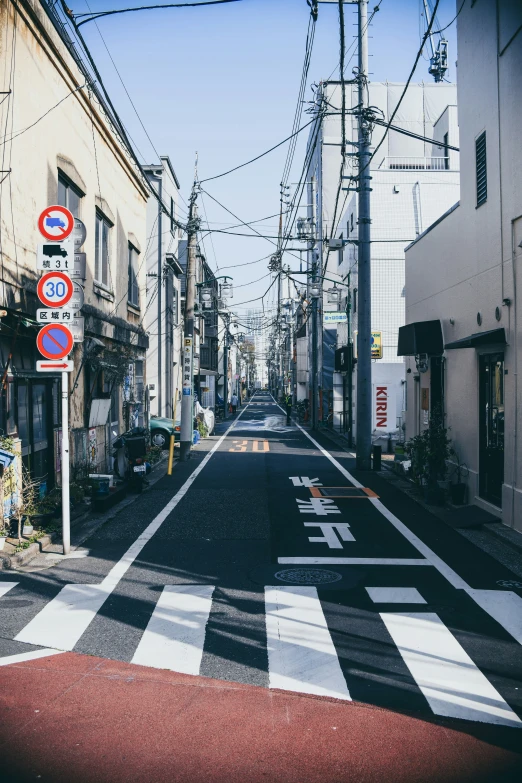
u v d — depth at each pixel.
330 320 27.98
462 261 13.77
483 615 6.79
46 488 12.05
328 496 14.32
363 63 18.62
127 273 18.72
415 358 17.36
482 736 4.43
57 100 12.38
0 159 9.77
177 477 17.38
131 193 19.11
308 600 7.25
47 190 11.87
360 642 6.04
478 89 12.54
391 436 24.94
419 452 14.24
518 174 10.48
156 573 8.29
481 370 12.53
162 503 13.44
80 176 13.93
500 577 8.20
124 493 14.22
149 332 28.00
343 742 4.33
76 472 13.09
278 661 5.61
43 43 11.52
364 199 19.25
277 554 9.31
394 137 43.66
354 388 30.78
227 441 29.03
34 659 5.62
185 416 21.44
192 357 21.64
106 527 11.09
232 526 11.20
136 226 19.86
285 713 4.71
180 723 4.55
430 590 7.64
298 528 11.08
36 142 11.29
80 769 3.98
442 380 15.76
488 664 5.57
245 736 4.39
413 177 26.62
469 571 8.45
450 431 14.60
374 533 10.72
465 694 5.02
